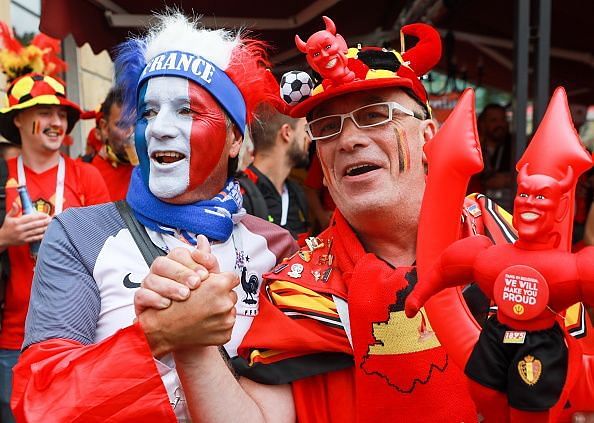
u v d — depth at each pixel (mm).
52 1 3600
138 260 1450
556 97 987
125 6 4254
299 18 4602
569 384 954
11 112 2746
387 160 1351
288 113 1518
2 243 2426
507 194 3887
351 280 1323
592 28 5434
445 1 4215
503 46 6148
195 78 1481
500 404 975
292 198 3227
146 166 1516
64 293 1366
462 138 1018
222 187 1588
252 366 1322
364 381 1279
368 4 4672
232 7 4332
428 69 1455
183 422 1372
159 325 1143
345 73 1281
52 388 1134
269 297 1388
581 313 1200
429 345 1274
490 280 947
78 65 5496
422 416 1256
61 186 2770
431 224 1038
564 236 941
